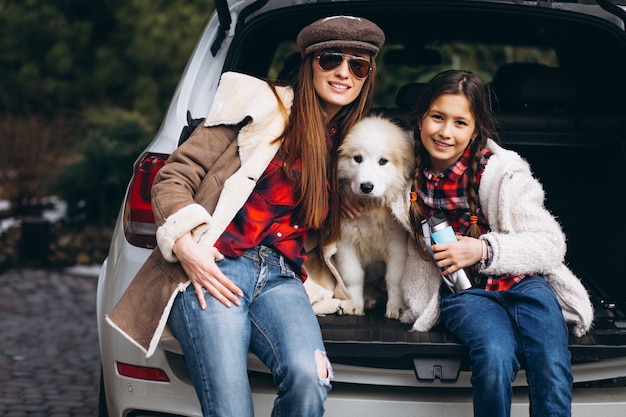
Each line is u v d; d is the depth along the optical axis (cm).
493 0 328
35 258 694
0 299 589
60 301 591
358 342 247
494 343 239
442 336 254
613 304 287
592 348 248
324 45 260
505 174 261
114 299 268
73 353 478
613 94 358
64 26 991
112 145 762
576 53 390
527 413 254
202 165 257
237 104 258
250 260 251
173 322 245
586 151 344
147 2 988
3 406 393
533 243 256
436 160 274
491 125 277
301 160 257
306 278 269
